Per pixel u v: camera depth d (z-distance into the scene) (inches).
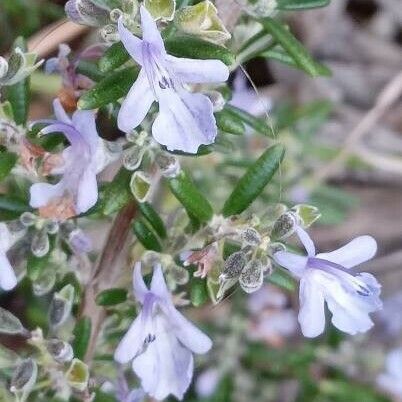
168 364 2.6
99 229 4.2
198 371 4.9
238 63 3.1
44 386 3.0
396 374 4.8
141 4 2.4
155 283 2.5
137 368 2.6
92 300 3.2
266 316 4.9
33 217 2.9
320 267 2.5
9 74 2.6
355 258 2.5
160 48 2.3
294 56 2.9
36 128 2.7
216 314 4.9
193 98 2.3
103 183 2.8
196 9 2.4
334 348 4.9
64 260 3.1
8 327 3.0
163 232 2.9
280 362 4.9
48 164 2.5
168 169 2.7
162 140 2.3
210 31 2.5
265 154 2.8
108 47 2.7
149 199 3.2
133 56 2.3
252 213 2.8
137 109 2.3
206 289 2.7
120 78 2.5
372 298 2.5
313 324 2.4
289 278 2.9
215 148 3.0
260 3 2.8
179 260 2.9
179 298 2.9
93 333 3.2
